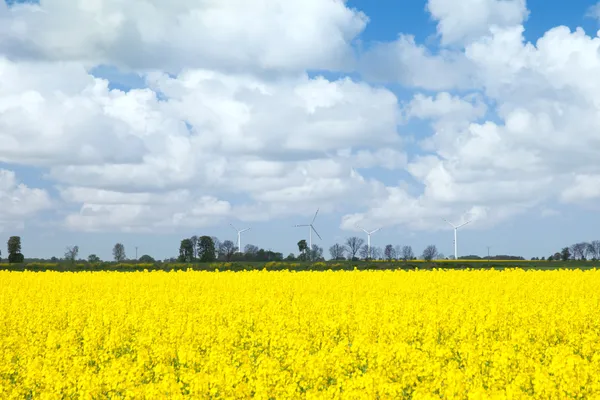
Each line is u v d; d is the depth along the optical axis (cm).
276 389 1287
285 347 1800
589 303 2628
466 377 1312
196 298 2891
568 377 1270
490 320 2086
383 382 1237
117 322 2231
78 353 1861
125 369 1433
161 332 2067
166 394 1241
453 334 2028
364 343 1645
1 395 1426
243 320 2308
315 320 2230
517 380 1274
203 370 1437
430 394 1138
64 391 1405
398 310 2422
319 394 1180
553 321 2086
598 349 1770
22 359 1703
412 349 1514
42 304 2734
